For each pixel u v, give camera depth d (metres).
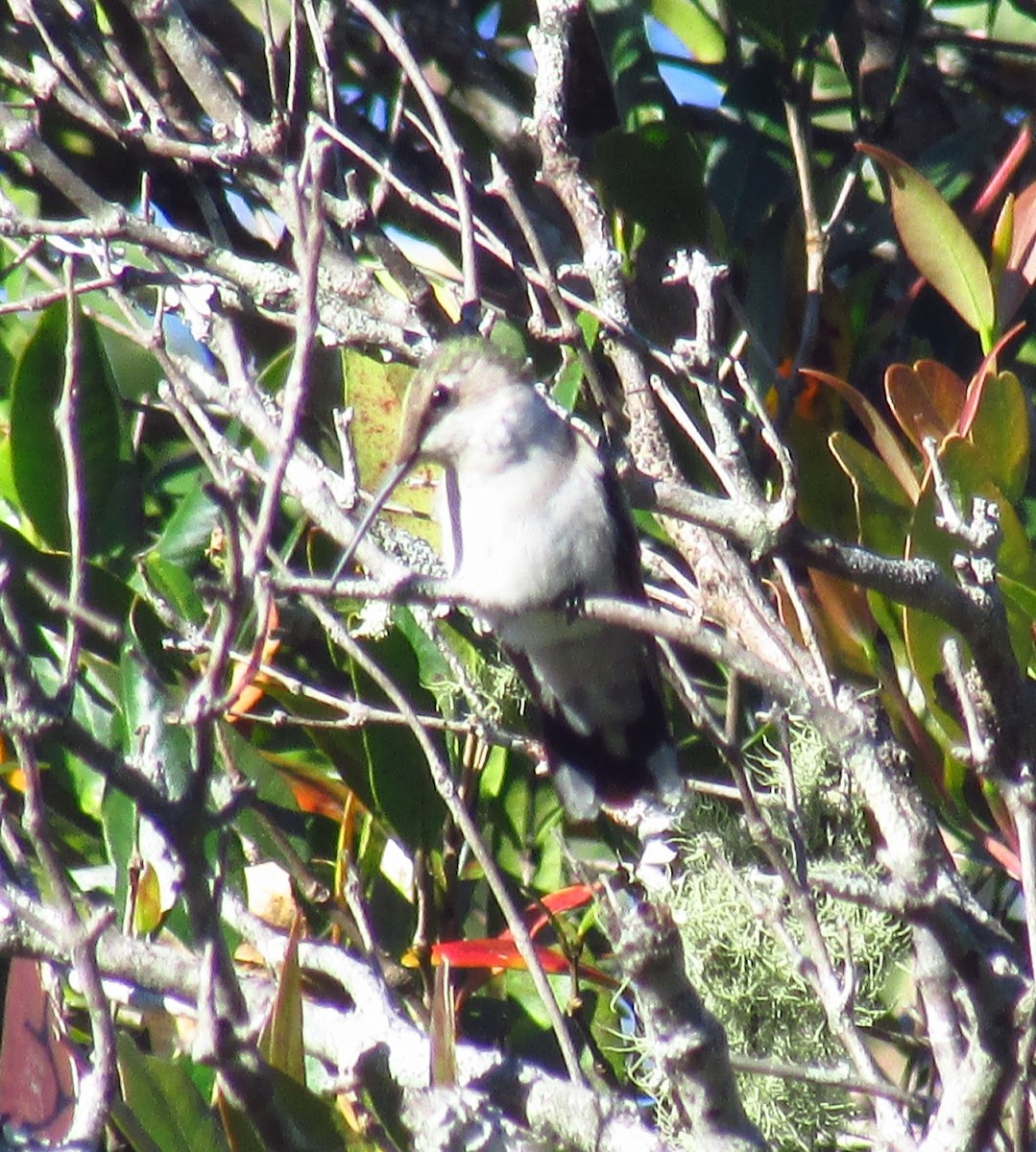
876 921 7.35
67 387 5.75
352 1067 6.32
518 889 8.27
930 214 8.63
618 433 7.90
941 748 7.56
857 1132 7.16
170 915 7.21
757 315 9.33
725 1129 5.48
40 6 10.12
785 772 6.65
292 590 6.10
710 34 11.69
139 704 7.46
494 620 8.00
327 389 9.27
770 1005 7.25
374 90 10.81
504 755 8.58
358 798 8.09
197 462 9.97
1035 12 11.84
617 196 9.20
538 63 7.50
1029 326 10.30
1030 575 7.61
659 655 8.04
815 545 6.39
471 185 9.50
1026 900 5.92
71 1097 6.30
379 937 8.12
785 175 9.95
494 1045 8.15
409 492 8.83
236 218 10.66
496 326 9.72
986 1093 5.97
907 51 10.52
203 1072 7.12
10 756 8.37
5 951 5.88
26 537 8.91
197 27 10.59
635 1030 7.71
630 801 7.95
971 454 7.55
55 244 7.75
